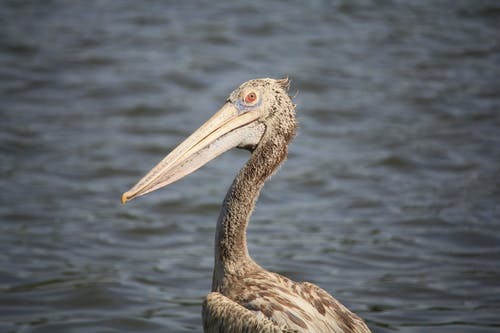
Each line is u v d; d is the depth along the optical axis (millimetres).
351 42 28781
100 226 15484
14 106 23156
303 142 20781
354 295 12094
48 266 13438
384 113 22609
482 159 18953
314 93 24219
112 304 11977
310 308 7371
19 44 28016
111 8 32844
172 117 22656
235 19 31203
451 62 26891
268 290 7676
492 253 13844
